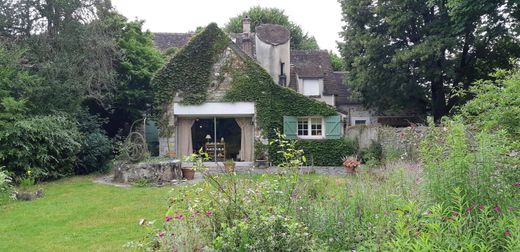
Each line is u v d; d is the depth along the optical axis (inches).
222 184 201.3
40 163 556.1
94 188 490.6
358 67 908.0
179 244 169.3
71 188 493.7
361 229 177.9
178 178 554.3
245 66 733.3
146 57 887.1
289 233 164.9
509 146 205.8
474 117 293.7
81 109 698.2
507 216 145.2
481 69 876.0
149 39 939.3
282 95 735.1
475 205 154.2
